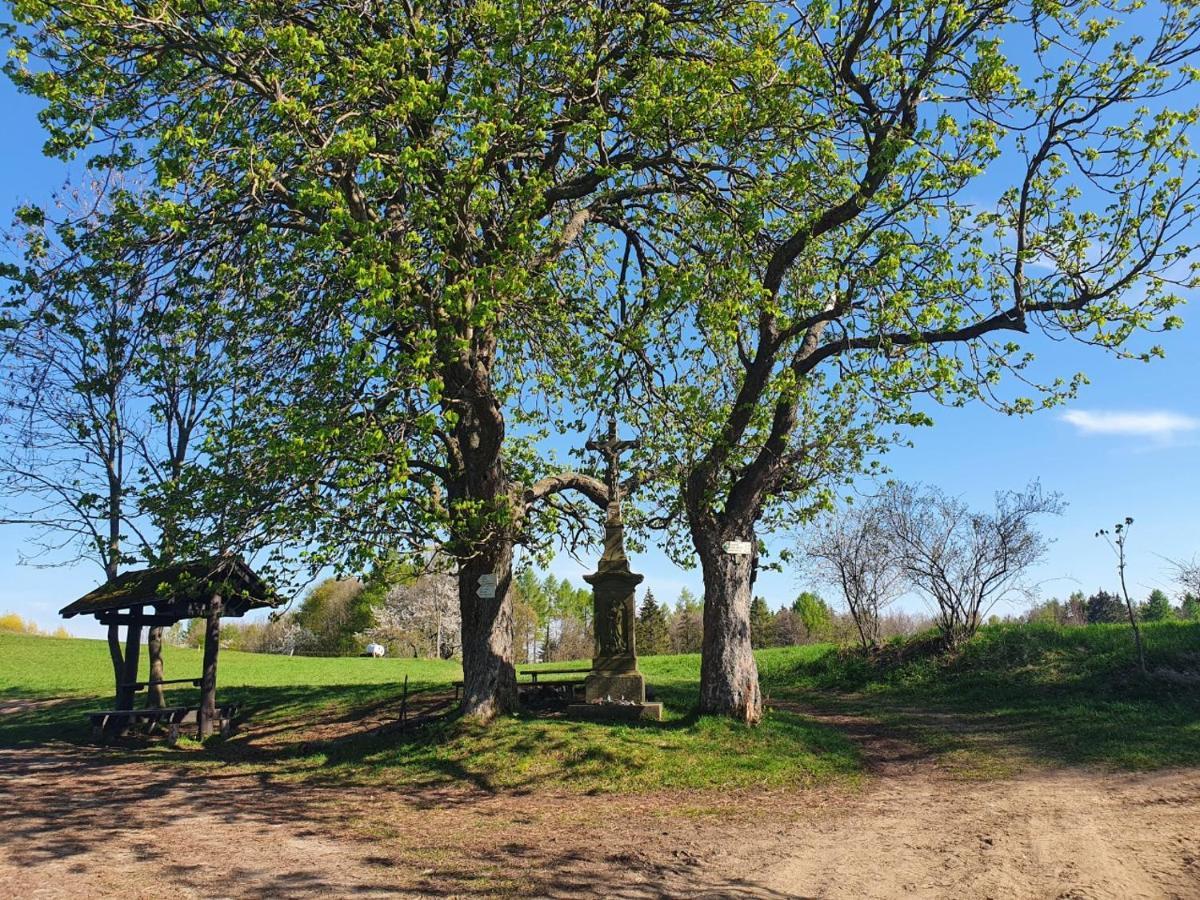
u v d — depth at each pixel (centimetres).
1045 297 1256
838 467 1628
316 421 1128
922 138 1130
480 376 1326
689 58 1353
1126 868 703
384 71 1091
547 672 1889
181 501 1202
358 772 1245
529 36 1235
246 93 1170
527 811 1021
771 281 1372
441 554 1382
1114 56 1172
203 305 1272
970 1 1205
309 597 6900
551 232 1374
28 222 1195
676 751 1266
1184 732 1330
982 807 983
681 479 1491
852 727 1686
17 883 675
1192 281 1174
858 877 725
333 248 1055
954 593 2286
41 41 1150
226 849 809
